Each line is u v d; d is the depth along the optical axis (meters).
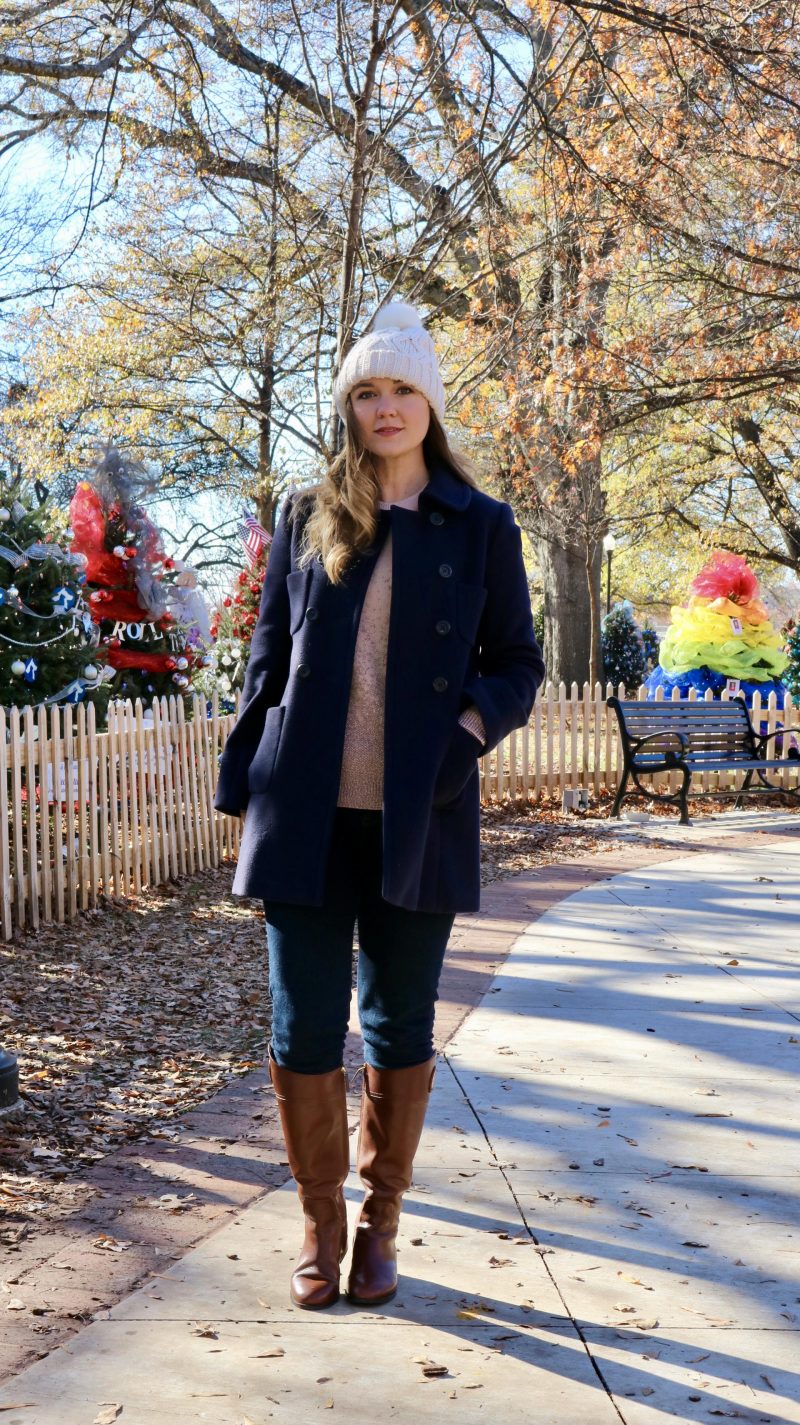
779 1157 3.54
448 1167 3.41
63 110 10.15
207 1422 2.17
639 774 11.68
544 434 15.16
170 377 21.20
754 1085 4.18
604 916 6.96
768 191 12.82
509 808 11.60
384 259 11.38
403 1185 2.67
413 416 2.60
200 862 8.43
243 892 2.51
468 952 6.07
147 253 17.17
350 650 2.54
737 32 10.55
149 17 8.21
